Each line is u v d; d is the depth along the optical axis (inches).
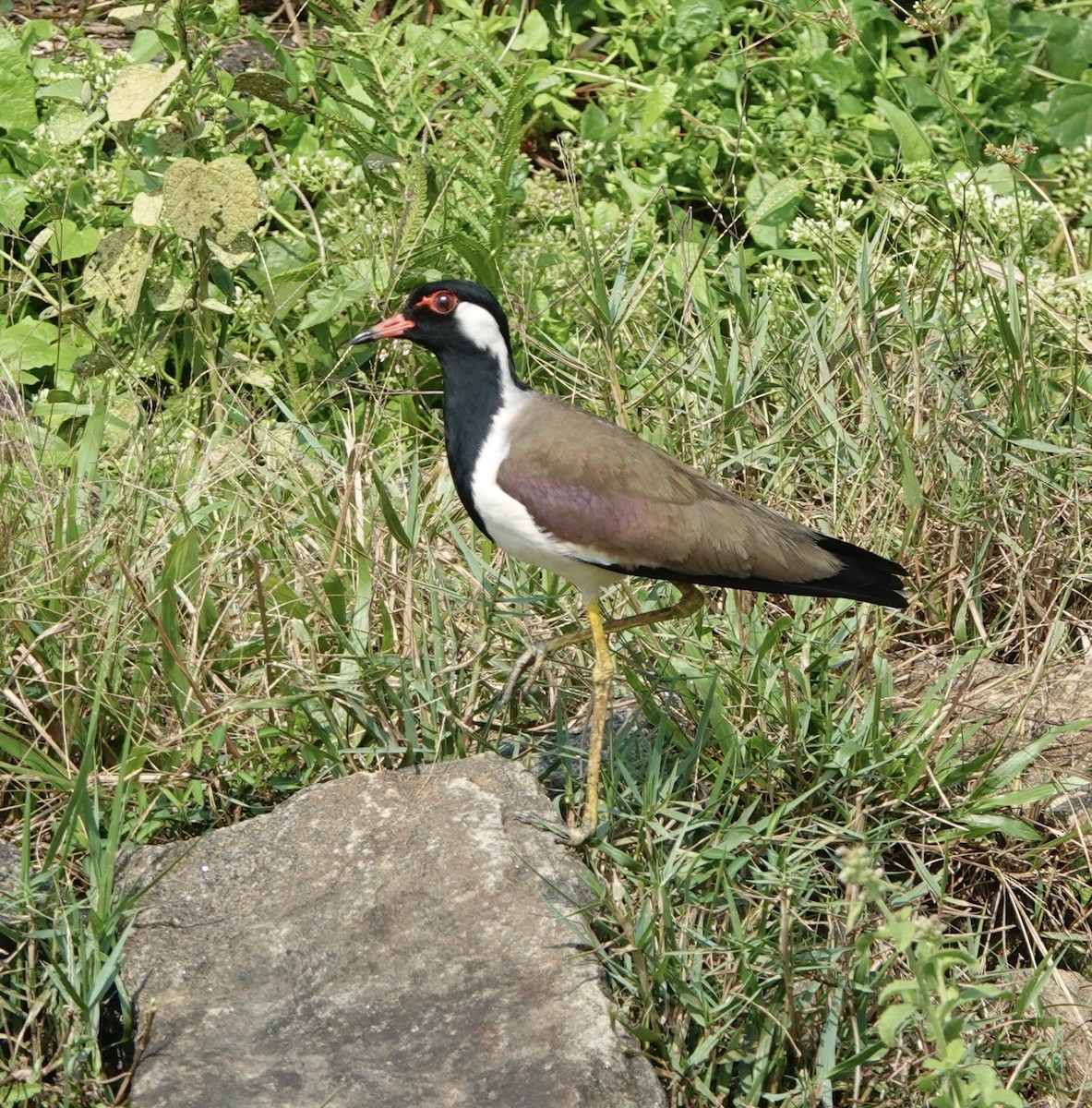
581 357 494.9
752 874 348.5
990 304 510.3
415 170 505.7
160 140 505.4
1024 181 597.9
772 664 393.4
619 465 360.5
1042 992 353.7
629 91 637.3
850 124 620.1
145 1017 305.6
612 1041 296.4
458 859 333.4
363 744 381.4
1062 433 481.4
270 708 375.9
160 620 375.6
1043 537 455.2
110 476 450.0
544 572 419.8
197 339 510.6
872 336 489.1
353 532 412.8
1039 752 380.2
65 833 340.2
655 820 355.3
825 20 593.3
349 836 342.0
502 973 311.7
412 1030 303.9
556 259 528.1
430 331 366.0
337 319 527.5
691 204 619.2
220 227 480.1
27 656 374.6
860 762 374.6
